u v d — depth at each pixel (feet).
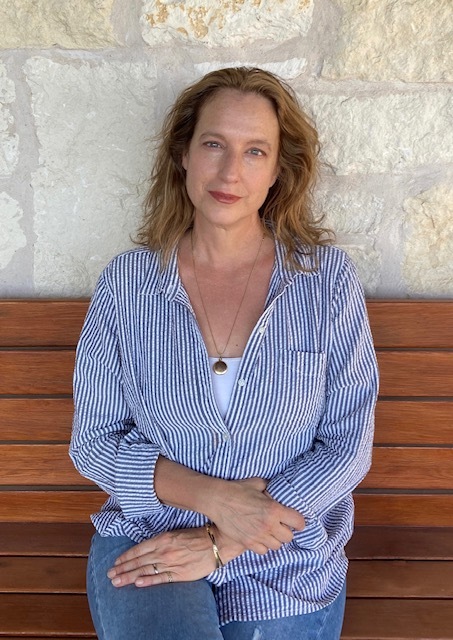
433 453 6.22
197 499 4.87
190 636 4.41
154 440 5.14
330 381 5.17
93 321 5.28
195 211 5.23
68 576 5.83
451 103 5.87
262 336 4.91
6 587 5.70
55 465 6.32
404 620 5.42
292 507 4.91
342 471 5.00
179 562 4.85
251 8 5.64
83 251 6.30
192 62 5.83
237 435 4.94
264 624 4.87
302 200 5.43
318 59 5.81
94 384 5.26
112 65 5.83
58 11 5.65
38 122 5.96
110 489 5.14
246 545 4.79
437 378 6.11
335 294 5.10
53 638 5.32
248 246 5.25
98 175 6.10
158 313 5.07
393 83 5.85
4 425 6.24
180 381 4.96
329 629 4.97
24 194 6.14
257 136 4.85
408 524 6.38
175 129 5.25
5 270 6.32
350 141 5.98
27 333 6.11
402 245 6.24
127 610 4.68
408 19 5.65
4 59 5.79
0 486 6.40
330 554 5.16
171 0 5.62
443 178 6.06
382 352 6.07
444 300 6.09
